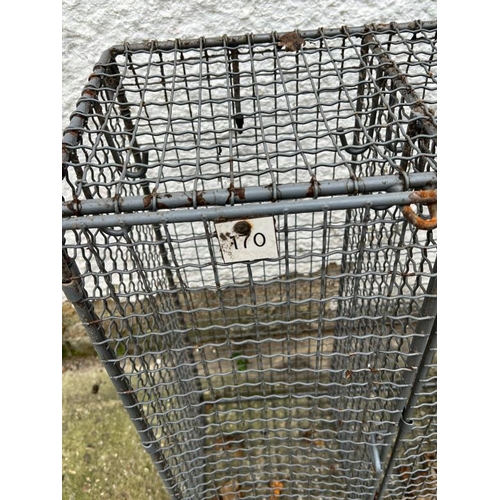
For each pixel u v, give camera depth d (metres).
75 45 1.01
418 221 0.50
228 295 1.27
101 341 0.61
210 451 1.13
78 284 0.55
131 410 0.70
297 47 0.77
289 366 0.70
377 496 0.95
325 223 0.52
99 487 1.11
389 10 1.02
